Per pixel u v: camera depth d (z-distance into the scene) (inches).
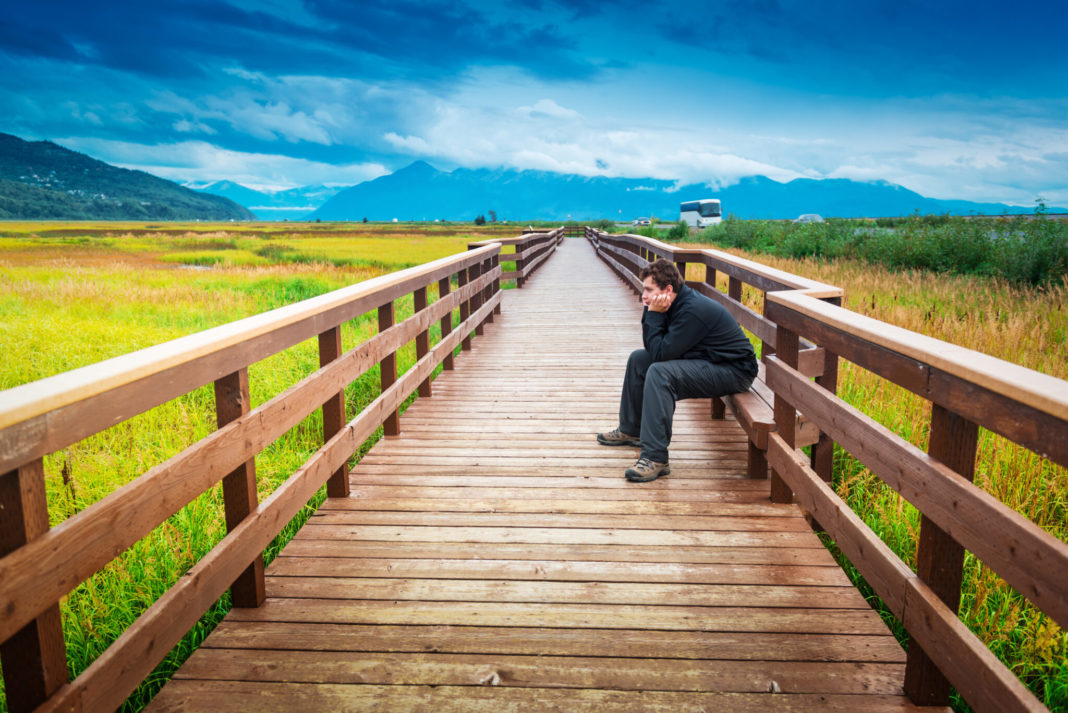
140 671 63.8
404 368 260.2
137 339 304.2
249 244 1654.8
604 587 97.9
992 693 55.6
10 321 339.6
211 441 76.2
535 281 584.7
